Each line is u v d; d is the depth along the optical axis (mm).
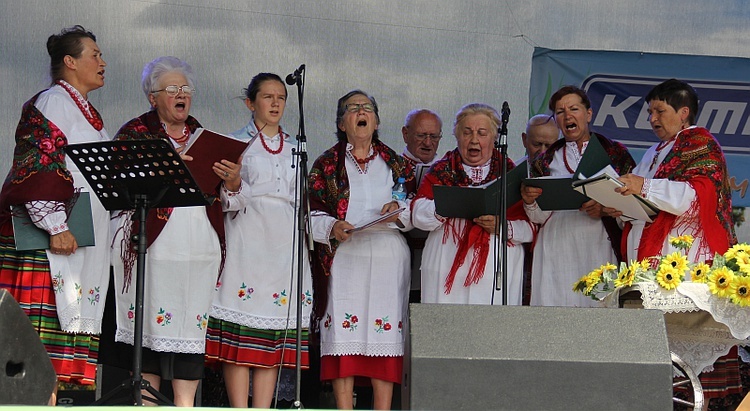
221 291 6895
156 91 6766
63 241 6191
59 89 6484
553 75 8945
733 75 9000
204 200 5875
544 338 4824
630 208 6754
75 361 6289
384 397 7078
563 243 7324
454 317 4867
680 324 6227
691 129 6984
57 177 6227
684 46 9016
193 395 6641
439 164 7414
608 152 7508
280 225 6988
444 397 4707
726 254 5996
